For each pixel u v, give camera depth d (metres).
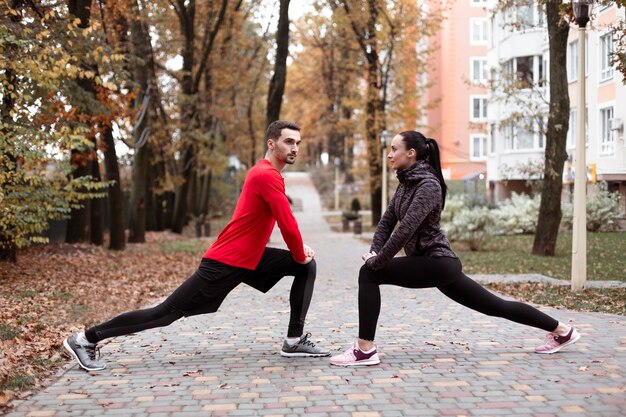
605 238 20.72
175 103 27.47
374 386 4.87
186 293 5.39
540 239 17.45
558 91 16.64
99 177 18.92
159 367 5.57
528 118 18.91
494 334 6.87
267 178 5.34
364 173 33.91
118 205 20.20
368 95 32.00
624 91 23.44
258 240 5.46
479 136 51.72
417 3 31.38
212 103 33.34
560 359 5.61
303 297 5.84
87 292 10.87
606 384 4.81
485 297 5.54
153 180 30.44
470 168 51.59
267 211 5.44
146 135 23.36
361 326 5.51
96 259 16.56
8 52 10.74
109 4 17.91
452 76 51.41
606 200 23.38
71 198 12.09
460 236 19.36
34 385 5.05
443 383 4.92
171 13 27.52
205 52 28.23
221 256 5.38
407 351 6.06
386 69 33.12
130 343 6.66
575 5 10.08
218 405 4.45
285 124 5.50
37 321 8.04
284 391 4.78
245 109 43.38
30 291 10.35
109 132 19.69
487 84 20.00
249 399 4.59
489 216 19.50
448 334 6.91
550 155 17.09
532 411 4.22
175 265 16.80
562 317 7.77
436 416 4.16
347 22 31.36
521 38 32.69
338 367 5.48
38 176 11.21
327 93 37.50
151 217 30.59
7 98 11.16
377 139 32.03
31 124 11.32
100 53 14.04
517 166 21.42
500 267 14.72
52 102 12.81
